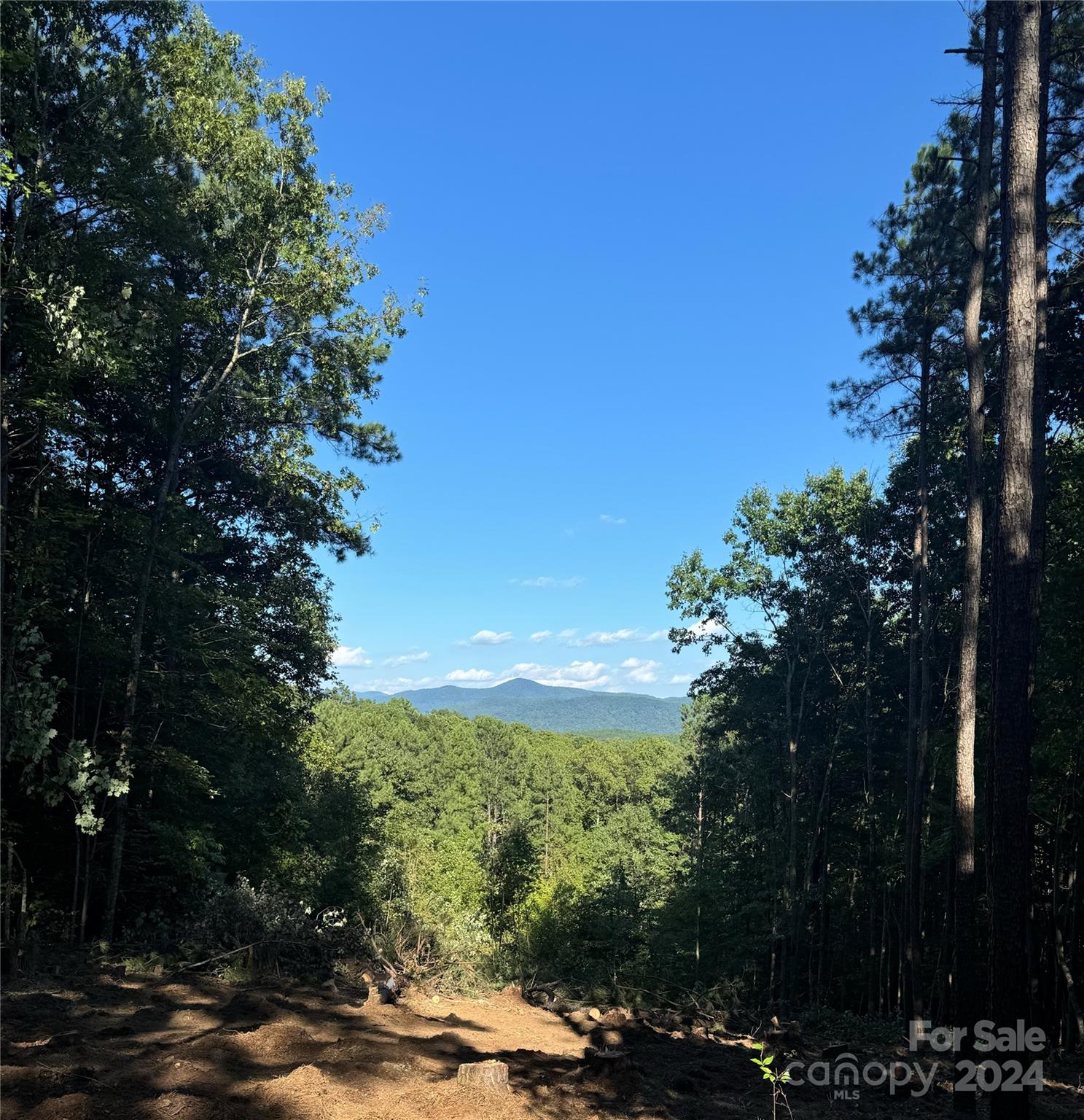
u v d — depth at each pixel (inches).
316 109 706.8
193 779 588.1
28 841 555.2
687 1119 244.8
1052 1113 329.1
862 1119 270.8
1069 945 728.3
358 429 861.8
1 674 449.7
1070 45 546.0
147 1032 288.7
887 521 1072.8
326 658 937.5
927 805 913.5
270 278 715.4
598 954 884.6
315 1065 253.1
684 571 1243.2
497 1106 229.1
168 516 647.8
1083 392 668.7
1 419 473.7
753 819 1250.0
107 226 548.7
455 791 3230.8
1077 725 623.2
